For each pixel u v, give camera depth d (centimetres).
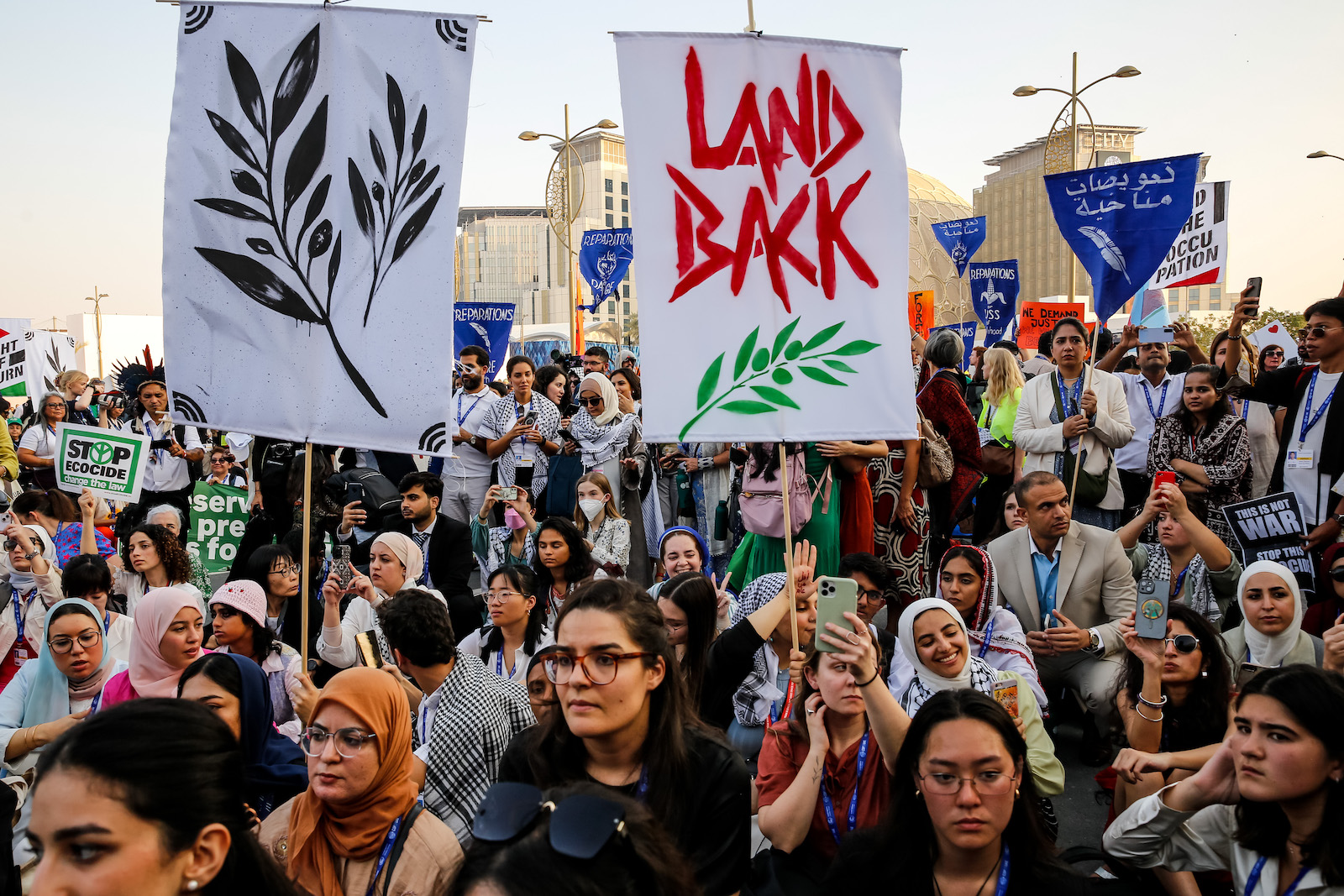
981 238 1620
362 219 431
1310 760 283
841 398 444
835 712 366
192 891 192
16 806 333
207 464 1120
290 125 429
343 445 433
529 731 309
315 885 289
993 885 285
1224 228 1127
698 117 439
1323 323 661
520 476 1009
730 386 439
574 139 1808
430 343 433
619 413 932
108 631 560
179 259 432
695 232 439
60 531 762
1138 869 359
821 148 446
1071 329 763
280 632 615
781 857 358
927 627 415
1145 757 369
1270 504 546
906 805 296
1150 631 410
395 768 295
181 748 191
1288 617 457
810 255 444
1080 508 762
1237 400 839
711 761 289
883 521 694
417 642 425
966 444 737
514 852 148
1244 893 306
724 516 940
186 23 427
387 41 429
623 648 277
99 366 4153
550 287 13162
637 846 156
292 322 433
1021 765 286
